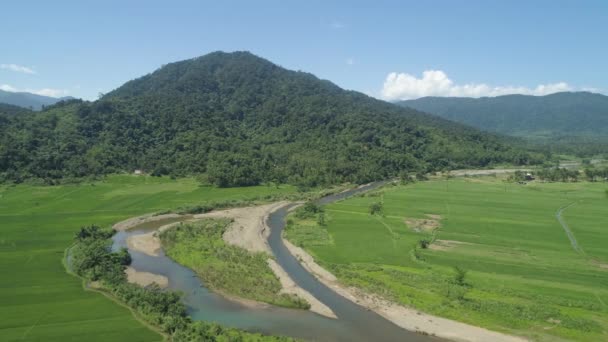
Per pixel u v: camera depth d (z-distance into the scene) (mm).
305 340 66625
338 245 114875
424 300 78812
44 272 92750
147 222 146250
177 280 91750
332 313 75438
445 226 135875
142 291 79125
